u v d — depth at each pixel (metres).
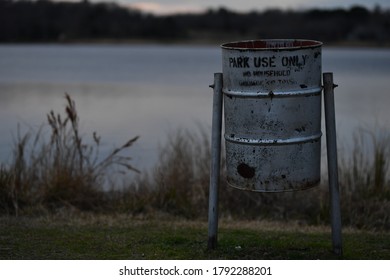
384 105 28.97
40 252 10.46
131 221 13.12
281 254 10.23
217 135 9.86
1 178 14.30
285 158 9.32
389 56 54.78
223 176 15.02
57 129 15.05
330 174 9.74
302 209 14.70
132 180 15.78
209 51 68.25
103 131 23.70
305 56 9.18
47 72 47.28
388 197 14.91
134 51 68.94
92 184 14.74
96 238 11.36
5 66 52.03
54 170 14.66
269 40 10.41
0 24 76.50
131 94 34.97
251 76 9.21
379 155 15.41
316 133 9.48
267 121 9.24
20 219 13.07
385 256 10.40
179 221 13.38
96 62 55.72
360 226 13.84
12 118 26.59
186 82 40.78
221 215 14.27
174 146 16.91
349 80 39.34
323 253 10.23
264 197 14.90
